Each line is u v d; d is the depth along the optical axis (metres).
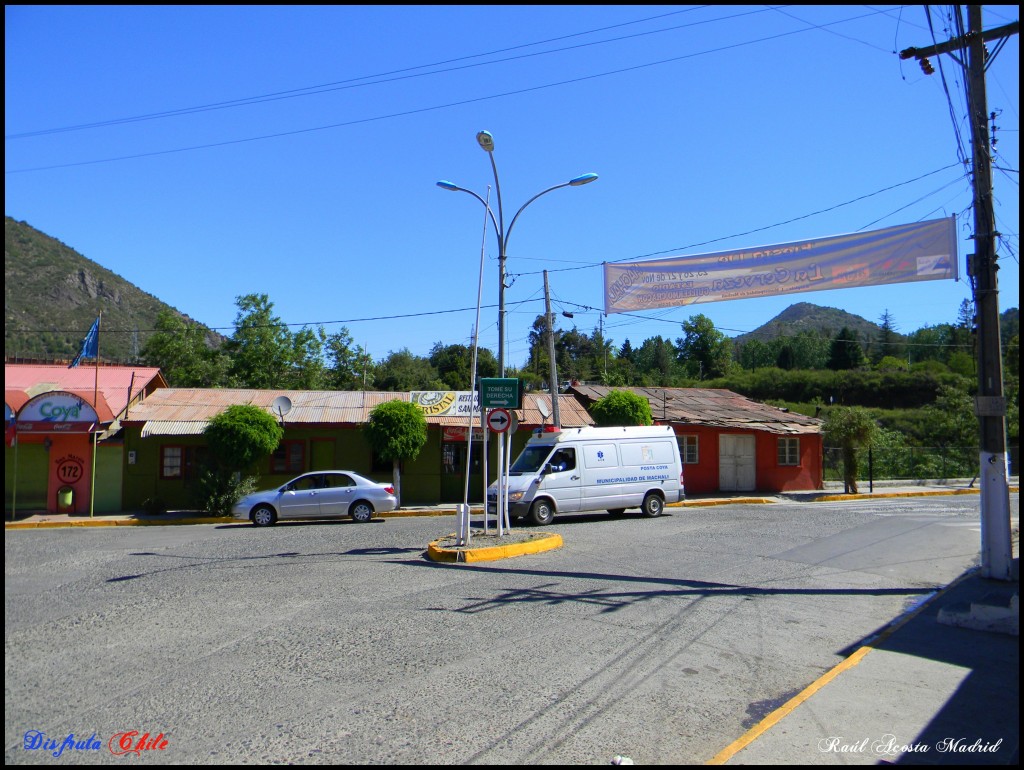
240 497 22.22
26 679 6.25
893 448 34.84
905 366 67.25
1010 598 8.51
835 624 8.58
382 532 17.14
